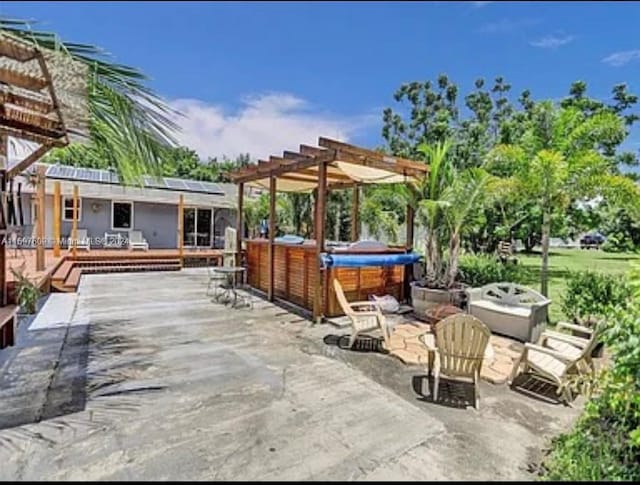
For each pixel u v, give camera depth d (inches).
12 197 201.8
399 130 1066.1
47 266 355.6
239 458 107.1
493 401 146.6
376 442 116.9
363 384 159.6
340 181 390.9
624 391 107.7
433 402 144.8
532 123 346.9
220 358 187.2
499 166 339.9
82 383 155.3
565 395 145.8
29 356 185.3
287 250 321.4
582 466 100.3
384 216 505.7
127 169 164.9
